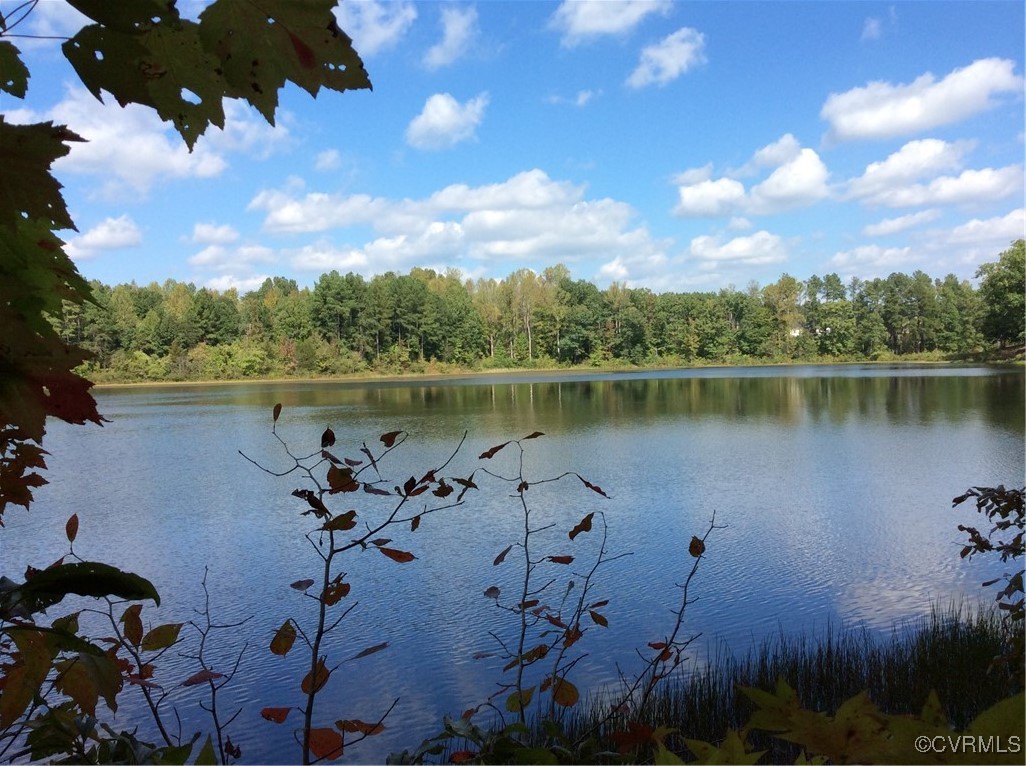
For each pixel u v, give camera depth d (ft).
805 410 102.22
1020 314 211.20
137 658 5.05
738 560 32.60
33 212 1.80
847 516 41.37
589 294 288.71
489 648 22.62
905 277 289.94
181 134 2.07
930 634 21.58
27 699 2.90
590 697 18.49
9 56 1.85
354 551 34.24
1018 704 1.43
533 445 69.56
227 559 34.22
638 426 85.71
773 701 1.80
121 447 73.56
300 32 1.90
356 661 21.88
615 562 32.17
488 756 4.56
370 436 75.51
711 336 280.72
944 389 131.34
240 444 73.87
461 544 35.27
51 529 40.42
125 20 1.81
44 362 2.02
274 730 17.47
